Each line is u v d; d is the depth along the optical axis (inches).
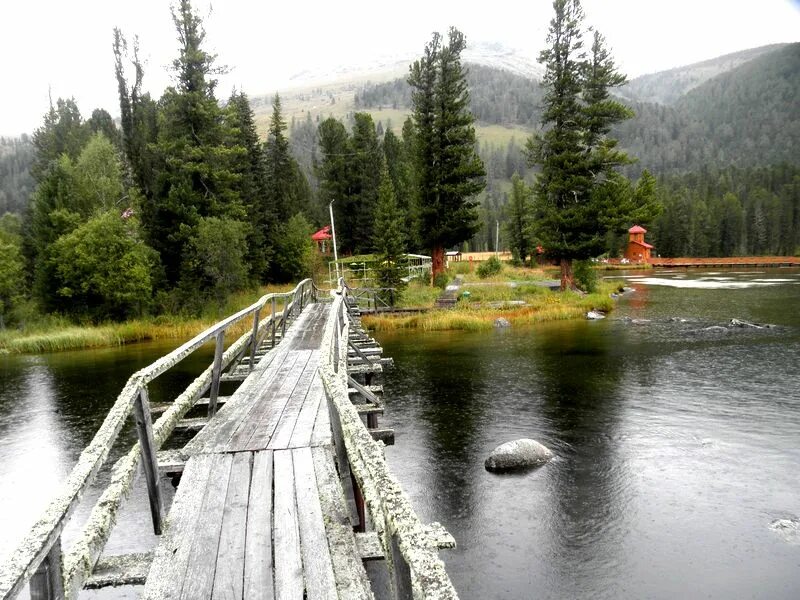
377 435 249.8
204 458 183.2
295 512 142.6
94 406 560.4
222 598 106.9
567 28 1380.4
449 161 1518.2
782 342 765.3
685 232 3914.9
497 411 500.7
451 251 3789.4
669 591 244.2
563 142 1393.9
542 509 319.9
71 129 2171.5
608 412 486.9
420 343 872.9
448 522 310.3
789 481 343.3
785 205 4074.8
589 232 1435.8
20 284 1497.3
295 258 1750.7
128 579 122.3
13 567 66.1
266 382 302.5
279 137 2016.5
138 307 1217.4
